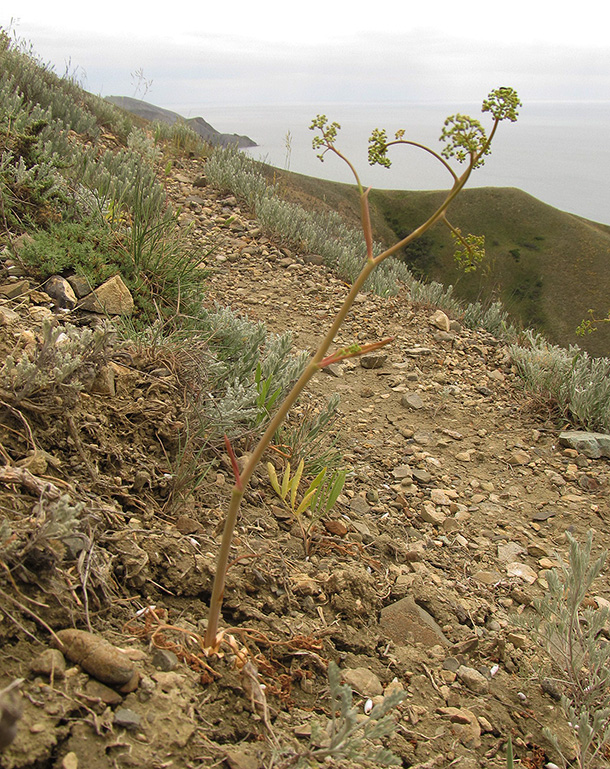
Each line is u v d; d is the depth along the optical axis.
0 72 9.12
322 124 1.56
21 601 1.70
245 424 3.47
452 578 3.14
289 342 4.03
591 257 60.00
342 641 2.34
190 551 2.33
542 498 4.23
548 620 2.52
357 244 10.30
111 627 1.86
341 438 4.43
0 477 1.95
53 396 2.47
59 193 4.70
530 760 2.11
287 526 2.95
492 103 1.36
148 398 3.04
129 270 4.39
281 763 1.60
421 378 5.76
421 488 4.05
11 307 3.51
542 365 5.95
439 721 2.14
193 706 1.67
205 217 8.58
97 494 2.39
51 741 1.38
